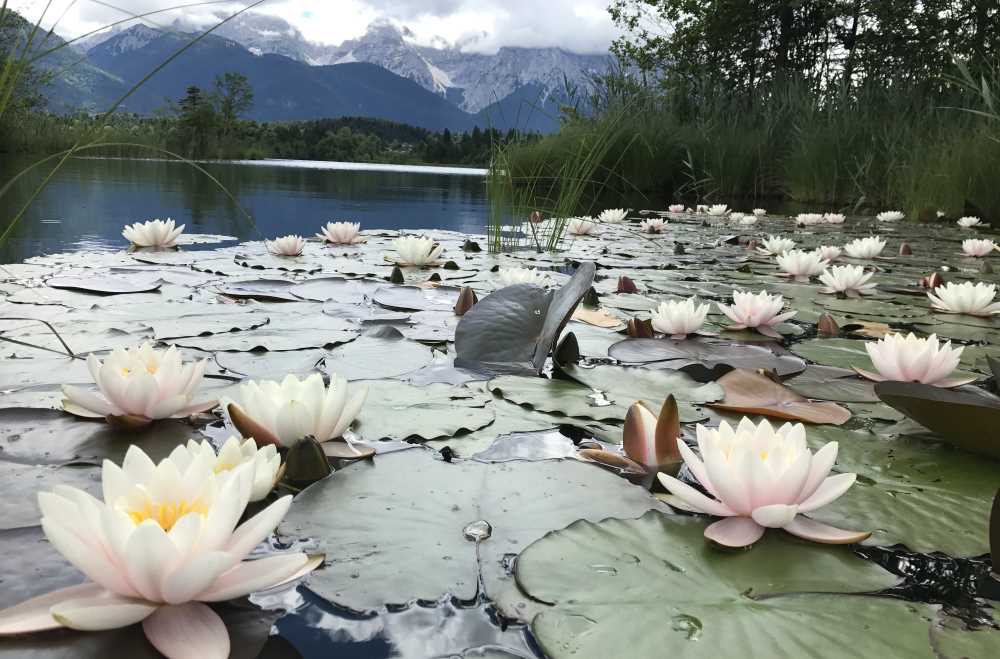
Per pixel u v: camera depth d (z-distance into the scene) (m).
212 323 2.21
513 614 0.81
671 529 1.01
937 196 7.90
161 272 3.13
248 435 1.22
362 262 3.72
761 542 0.97
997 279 3.88
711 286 3.41
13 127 13.34
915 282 3.72
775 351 2.09
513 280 2.74
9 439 1.27
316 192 10.18
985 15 12.23
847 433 1.45
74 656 0.70
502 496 1.10
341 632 0.77
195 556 0.71
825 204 10.22
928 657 0.75
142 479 0.86
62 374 1.65
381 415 1.46
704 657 0.74
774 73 14.34
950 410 1.28
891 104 10.38
